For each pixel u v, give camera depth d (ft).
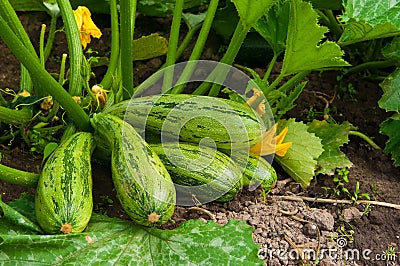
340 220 5.39
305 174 5.52
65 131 5.21
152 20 6.98
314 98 6.37
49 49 6.07
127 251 4.67
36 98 5.45
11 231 4.58
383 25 5.22
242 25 5.41
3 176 4.83
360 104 6.38
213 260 4.64
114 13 5.61
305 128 5.58
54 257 4.52
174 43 5.71
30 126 5.54
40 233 4.62
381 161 5.96
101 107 5.38
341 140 5.77
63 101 5.01
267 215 5.22
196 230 4.77
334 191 5.58
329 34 6.88
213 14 5.71
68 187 4.59
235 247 4.68
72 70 5.39
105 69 6.45
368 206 5.50
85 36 5.65
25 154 5.53
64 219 4.51
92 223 4.79
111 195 5.25
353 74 6.61
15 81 6.25
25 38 5.37
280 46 5.75
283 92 5.74
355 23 5.30
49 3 6.02
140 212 4.62
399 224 5.43
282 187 5.53
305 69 5.39
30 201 4.85
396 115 5.82
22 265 4.46
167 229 5.04
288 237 5.12
